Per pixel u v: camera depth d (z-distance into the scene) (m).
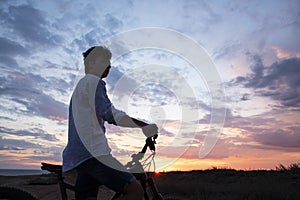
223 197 10.28
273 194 9.82
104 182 3.12
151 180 3.40
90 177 3.41
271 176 15.45
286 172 16.28
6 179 12.48
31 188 10.11
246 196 10.19
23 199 3.58
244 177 16.52
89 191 3.43
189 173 19.03
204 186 11.95
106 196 9.27
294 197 9.52
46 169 3.35
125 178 3.08
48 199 8.34
